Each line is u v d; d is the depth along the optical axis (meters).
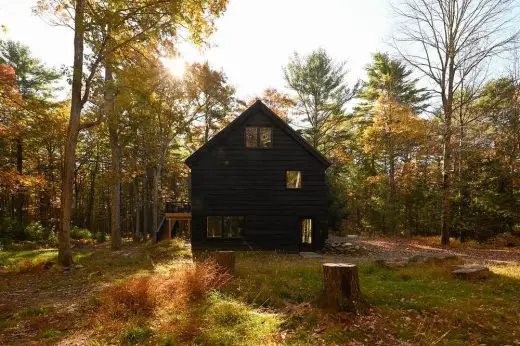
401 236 30.14
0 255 19.77
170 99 27.25
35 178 23.11
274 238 21.09
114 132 24.06
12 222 29.83
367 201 39.94
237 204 21.05
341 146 38.09
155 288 8.13
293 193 21.34
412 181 33.06
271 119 21.33
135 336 6.14
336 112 35.28
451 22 23.28
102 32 14.89
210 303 7.52
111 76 22.69
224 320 6.72
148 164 33.53
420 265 13.53
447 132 23.72
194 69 27.80
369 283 10.29
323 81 34.34
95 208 53.88
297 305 7.80
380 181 34.56
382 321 6.74
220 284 8.84
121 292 7.81
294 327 6.57
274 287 9.23
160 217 46.81
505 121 25.81
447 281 10.80
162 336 6.03
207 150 21.08
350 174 41.28
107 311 7.29
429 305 7.77
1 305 8.92
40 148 36.28
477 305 7.88
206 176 21.00
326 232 21.33
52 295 10.08
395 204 33.12
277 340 5.89
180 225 36.47
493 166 27.95
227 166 21.12
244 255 19.12
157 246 22.08
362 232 38.81
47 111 23.17
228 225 21.08
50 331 6.61
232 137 21.25
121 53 17.48
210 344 5.79
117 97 19.62
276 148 21.38
